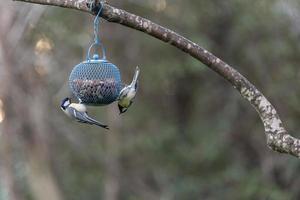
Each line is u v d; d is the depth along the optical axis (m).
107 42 19.23
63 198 19.11
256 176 19.33
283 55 19.20
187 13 18.95
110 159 19.89
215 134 20.22
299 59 19.20
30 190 19.20
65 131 19.55
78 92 6.50
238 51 20.02
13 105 17.66
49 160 18.50
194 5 19.12
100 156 19.98
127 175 20.42
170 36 5.44
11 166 18.36
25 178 19.19
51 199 18.53
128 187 20.55
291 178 19.16
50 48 18.64
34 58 17.97
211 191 19.98
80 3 5.70
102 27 19.23
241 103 20.42
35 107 18.02
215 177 19.98
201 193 20.16
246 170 19.95
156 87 20.28
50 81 18.84
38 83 18.05
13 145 18.11
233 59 20.12
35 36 18.06
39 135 18.19
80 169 20.23
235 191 19.45
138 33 19.34
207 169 20.50
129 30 19.41
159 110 20.97
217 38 20.14
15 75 17.34
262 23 18.73
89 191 20.50
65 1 5.80
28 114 17.94
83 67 6.51
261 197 18.84
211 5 19.22
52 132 19.14
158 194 20.47
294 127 19.00
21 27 16.78
